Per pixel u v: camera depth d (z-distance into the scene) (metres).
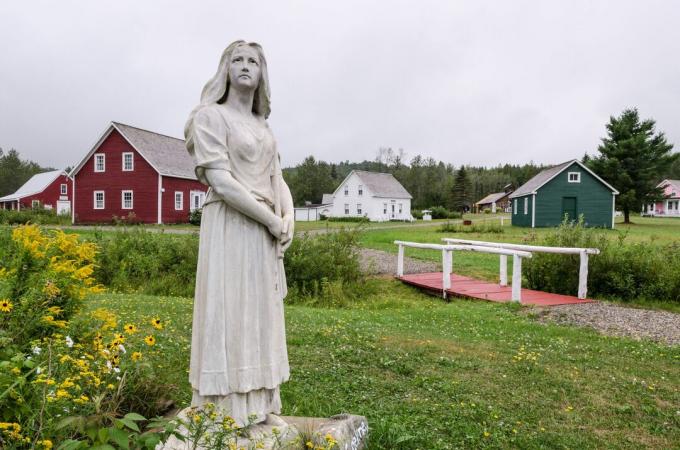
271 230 3.06
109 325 4.86
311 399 5.03
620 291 12.84
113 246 14.68
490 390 5.57
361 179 69.06
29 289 4.64
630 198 47.28
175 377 4.94
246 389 2.98
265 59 3.19
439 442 4.18
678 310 11.64
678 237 31.30
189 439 2.72
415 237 32.03
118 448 2.85
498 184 132.38
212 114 2.97
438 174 112.75
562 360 6.81
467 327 9.05
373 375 5.97
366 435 3.99
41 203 65.00
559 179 44.62
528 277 14.30
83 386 3.36
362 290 14.28
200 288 3.02
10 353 3.47
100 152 42.00
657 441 4.48
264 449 2.91
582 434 4.58
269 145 3.17
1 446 2.48
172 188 42.16
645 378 6.13
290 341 7.29
